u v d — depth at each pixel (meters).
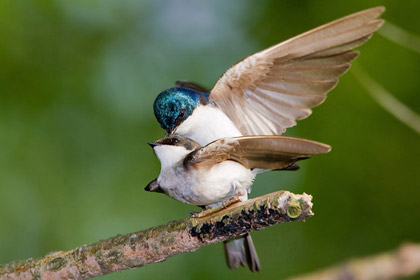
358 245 12.05
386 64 12.66
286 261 12.25
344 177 12.48
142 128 14.25
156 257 6.08
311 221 12.38
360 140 12.58
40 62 14.72
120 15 15.41
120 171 13.79
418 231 11.91
